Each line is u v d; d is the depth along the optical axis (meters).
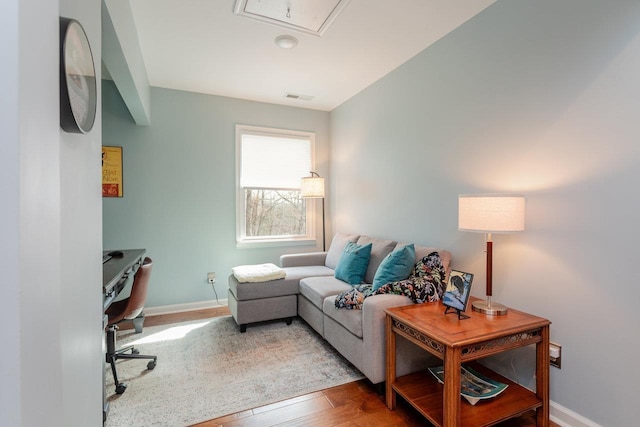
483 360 2.10
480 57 2.15
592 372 1.54
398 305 1.95
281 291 3.05
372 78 3.27
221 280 3.76
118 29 1.75
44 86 0.63
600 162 1.52
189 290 3.61
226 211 3.78
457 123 2.34
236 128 3.82
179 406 1.82
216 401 1.86
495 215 1.67
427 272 2.18
